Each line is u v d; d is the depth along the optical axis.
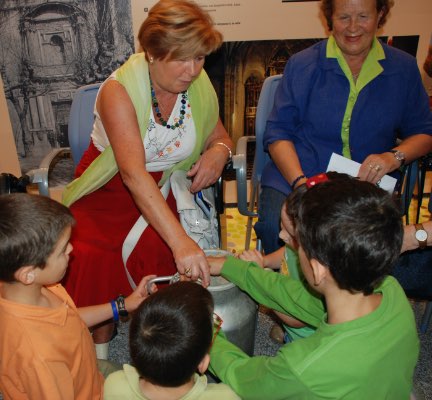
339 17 1.44
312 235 0.78
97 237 1.43
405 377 0.83
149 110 1.42
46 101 2.42
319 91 1.58
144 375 0.81
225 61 2.37
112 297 1.43
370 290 0.78
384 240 0.75
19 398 0.85
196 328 0.80
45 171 1.59
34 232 0.80
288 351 0.83
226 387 0.90
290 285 1.15
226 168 1.64
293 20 2.29
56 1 2.21
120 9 2.24
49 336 0.84
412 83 1.59
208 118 1.57
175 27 1.21
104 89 1.39
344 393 0.77
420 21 2.32
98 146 1.51
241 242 2.39
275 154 1.62
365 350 0.76
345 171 1.54
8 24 2.24
